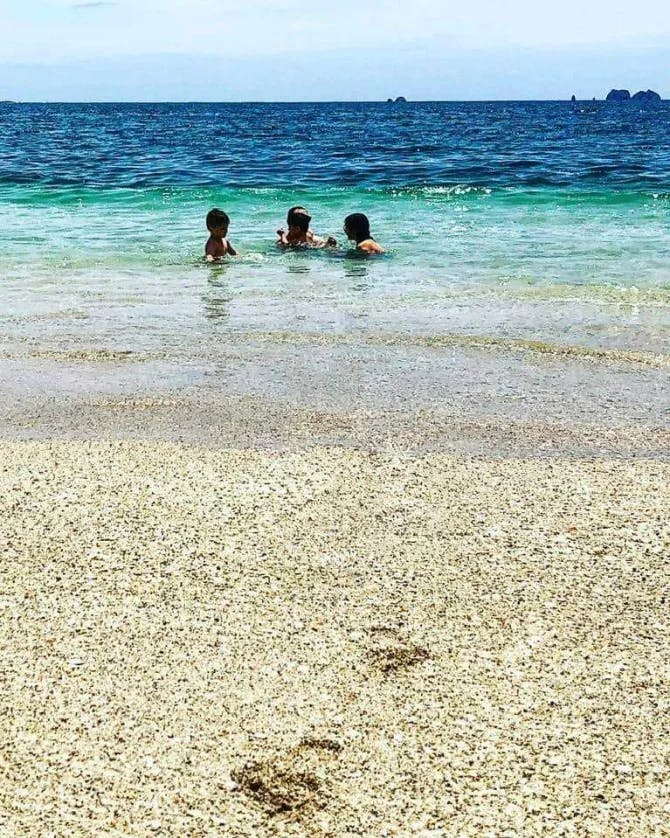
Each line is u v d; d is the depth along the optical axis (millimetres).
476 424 5531
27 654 3236
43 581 3725
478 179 21531
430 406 5848
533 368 6633
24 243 12320
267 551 3959
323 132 54281
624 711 2922
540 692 3020
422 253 11523
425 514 4320
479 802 2553
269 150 33594
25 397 6059
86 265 10688
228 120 87062
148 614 3480
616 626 3398
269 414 5703
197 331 7695
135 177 22484
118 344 7297
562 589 3658
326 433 5387
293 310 8422
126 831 2457
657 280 9469
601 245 11875
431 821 2486
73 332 7656
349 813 2514
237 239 12828
